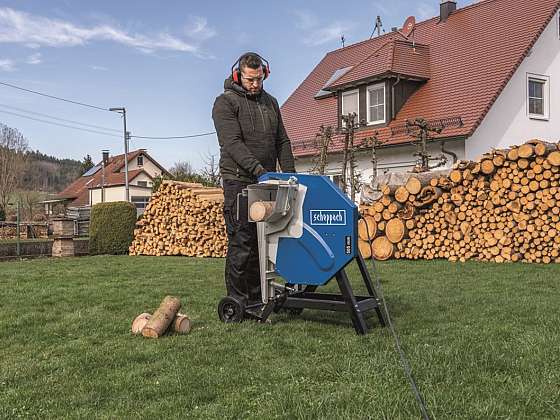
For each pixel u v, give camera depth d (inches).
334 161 727.7
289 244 179.9
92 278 331.9
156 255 573.0
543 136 661.3
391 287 264.7
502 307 205.3
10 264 459.5
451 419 101.8
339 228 171.3
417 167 498.9
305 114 821.9
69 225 604.4
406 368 125.6
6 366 144.5
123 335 175.9
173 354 150.3
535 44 657.6
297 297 191.8
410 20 804.6
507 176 385.1
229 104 193.9
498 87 595.5
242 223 190.1
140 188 1945.1
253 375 130.0
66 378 132.6
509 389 115.9
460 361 133.4
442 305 211.9
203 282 303.1
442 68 679.7
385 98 664.4
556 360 134.4
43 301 241.0
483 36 686.5
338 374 128.6
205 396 117.1
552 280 281.9
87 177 2274.9
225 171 194.2
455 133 576.1
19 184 1768.0
